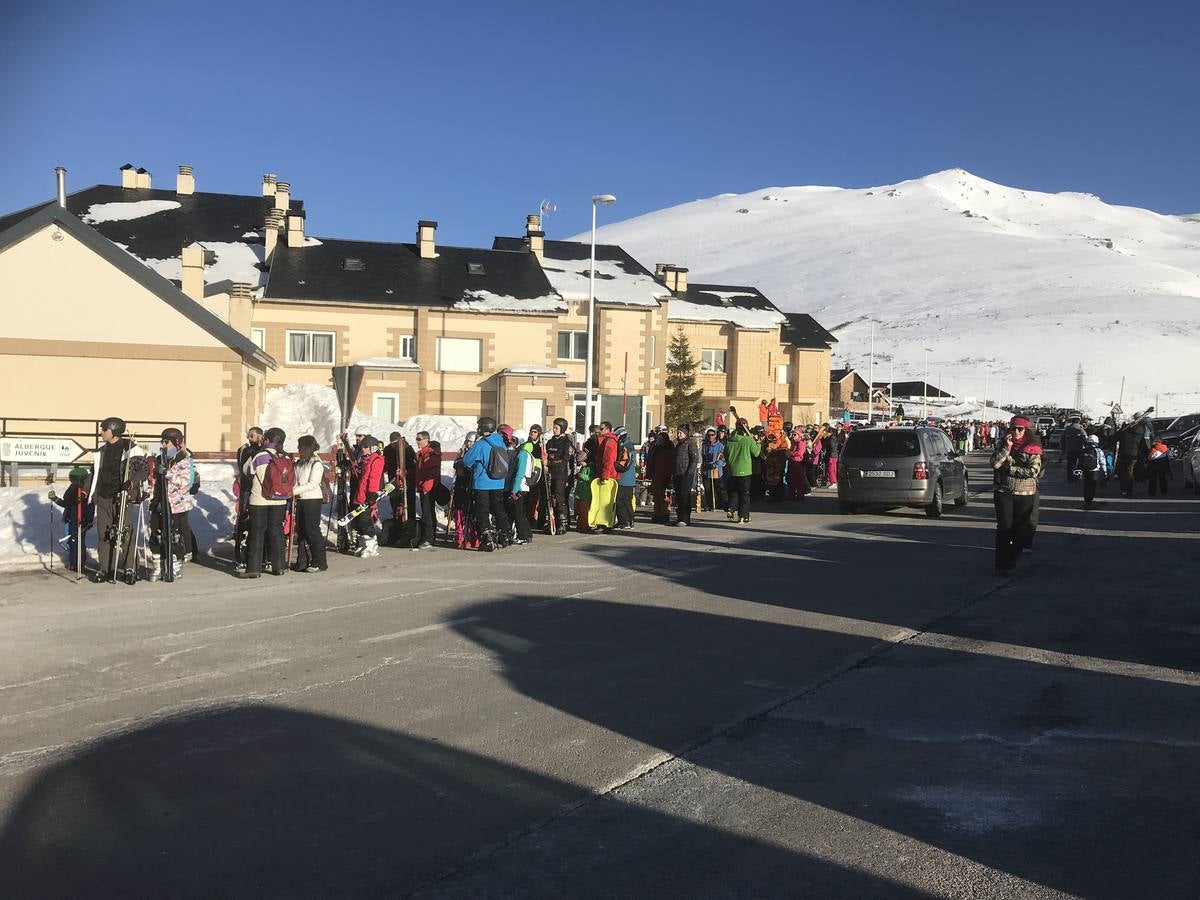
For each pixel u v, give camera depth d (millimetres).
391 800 5043
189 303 25062
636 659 8039
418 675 7504
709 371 61812
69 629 9211
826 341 69375
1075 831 4664
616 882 4168
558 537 16953
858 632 9102
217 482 18438
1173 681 7375
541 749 5820
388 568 13188
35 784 5266
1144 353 168625
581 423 47531
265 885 4141
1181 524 18688
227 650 8336
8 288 24078
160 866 4305
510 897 4043
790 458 25328
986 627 9344
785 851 4461
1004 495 12500
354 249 44750
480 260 46219
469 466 15211
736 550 15000
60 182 25312
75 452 17938
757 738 6051
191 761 5617
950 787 5238
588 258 53781
